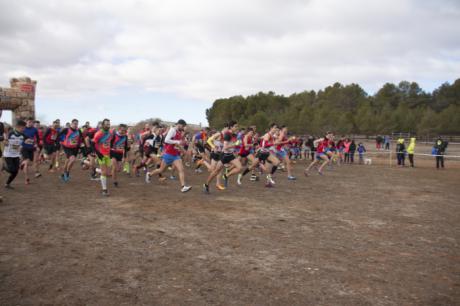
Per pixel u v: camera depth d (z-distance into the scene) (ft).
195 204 25.89
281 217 22.34
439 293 11.85
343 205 26.86
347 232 19.17
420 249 16.52
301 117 201.87
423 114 199.00
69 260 14.08
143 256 14.74
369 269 13.88
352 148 79.66
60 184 34.09
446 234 19.22
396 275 13.34
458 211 25.40
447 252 16.16
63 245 15.85
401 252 16.05
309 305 10.81
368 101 263.49
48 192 29.35
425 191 35.14
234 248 16.05
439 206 27.22
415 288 12.21
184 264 13.96
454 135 185.37
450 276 13.35
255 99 240.32
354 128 214.07
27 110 91.09
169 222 20.42
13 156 29.25
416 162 82.69
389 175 50.88
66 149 35.37
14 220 19.93
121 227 19.06
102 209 23.40
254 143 44.68
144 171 47.65
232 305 10.71
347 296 11.48
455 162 83.46
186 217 21.74
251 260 14.57
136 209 23.65
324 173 52.60
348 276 13.12
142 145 41.50
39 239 16.63
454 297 11.57
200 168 52.19
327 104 272.31
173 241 16.85
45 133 43.04
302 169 59.16
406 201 29.22
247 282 12.41
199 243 16.63
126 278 12.51
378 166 69.46
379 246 16.85
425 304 11.04
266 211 24.03
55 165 47.19
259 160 36.04
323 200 28.84
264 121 190.49
